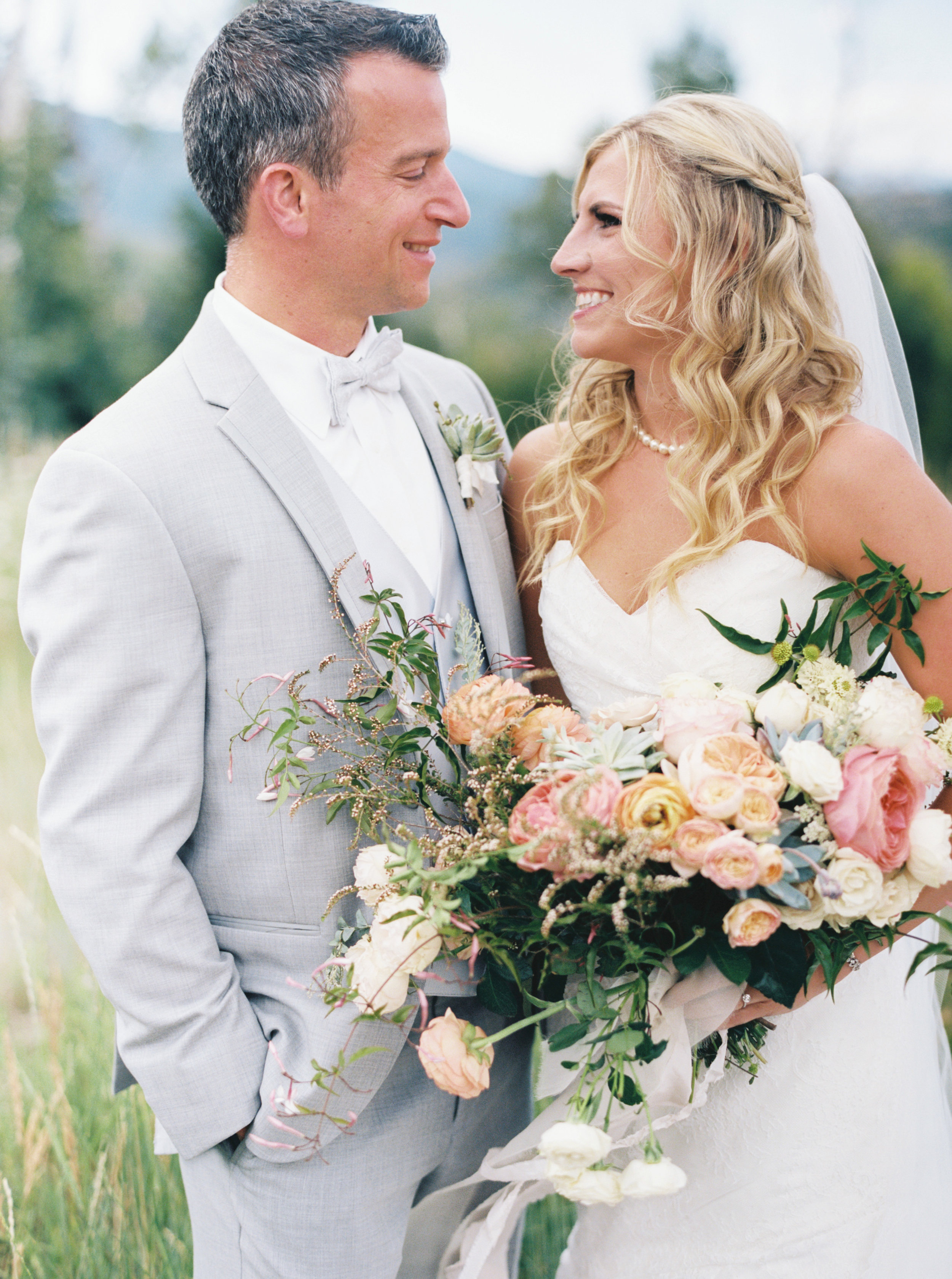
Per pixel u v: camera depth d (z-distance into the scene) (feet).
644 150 5.49
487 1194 6.13
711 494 5.59
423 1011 4.61
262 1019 5.46
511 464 6.79
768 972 4.56
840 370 5.66
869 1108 5.70
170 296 31.86
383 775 5.24
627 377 6.16
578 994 4.50
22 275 32.30
